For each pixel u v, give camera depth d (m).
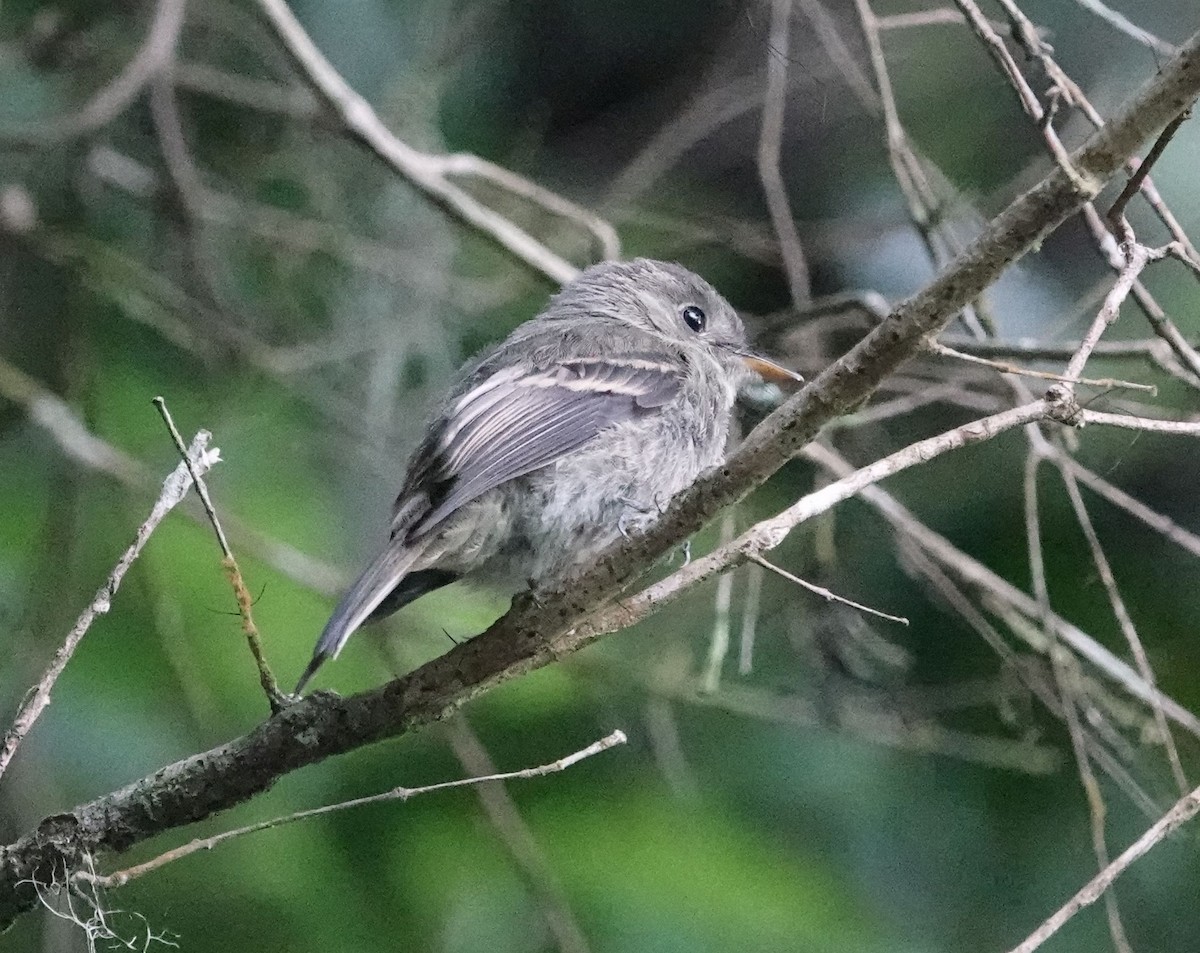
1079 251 10.52
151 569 10.02
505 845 9.40
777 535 6.34
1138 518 9.84
